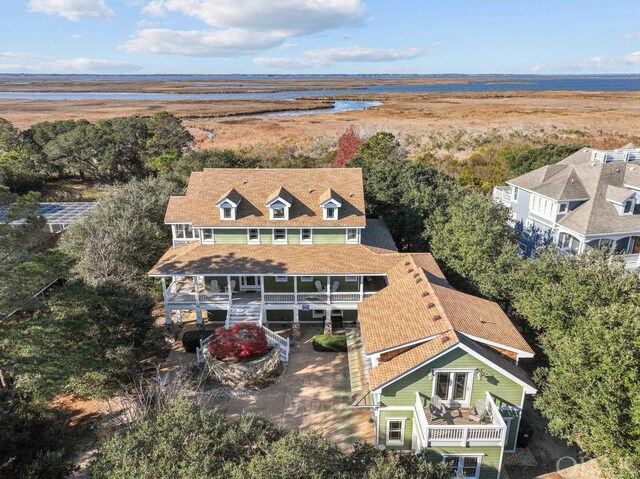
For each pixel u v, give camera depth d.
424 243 40.19
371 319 26.36
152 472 14.45
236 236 36.31
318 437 16.14
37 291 23.08
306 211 36.34
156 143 81.31
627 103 181.25
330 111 174.38
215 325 36.00
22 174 70.19
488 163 80.31
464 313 24.80
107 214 41.00
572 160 48.16
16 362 21.05
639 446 16.69
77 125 88.62
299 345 33.72
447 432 20.52
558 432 22.00
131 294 30.14
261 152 92.88
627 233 37.12
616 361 17.84
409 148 96.31
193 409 17.95
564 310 23.75
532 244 44.31
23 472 18.27
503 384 21.98
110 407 26.28
